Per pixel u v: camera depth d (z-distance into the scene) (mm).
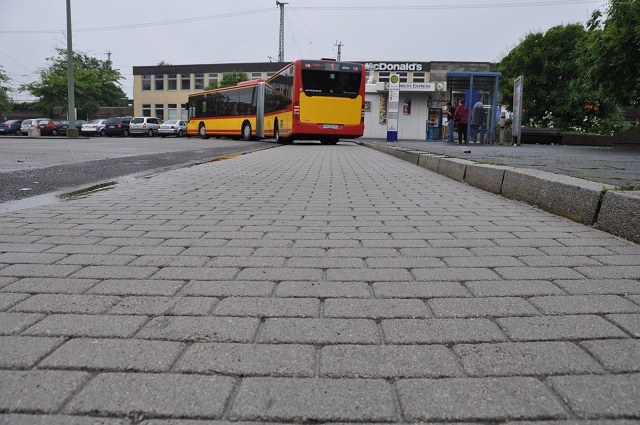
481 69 56938
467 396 1698
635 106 15898
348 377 1824
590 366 1906
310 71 21188
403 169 10242
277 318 2379
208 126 33531
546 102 26625
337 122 21469
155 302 2578
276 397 1686
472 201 6031
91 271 3109
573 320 2355
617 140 17688
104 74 61531
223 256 3486
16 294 2684
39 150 16516
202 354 1992
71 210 5324
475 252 3611
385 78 58062
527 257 3461
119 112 75812
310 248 3721
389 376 1831
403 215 5094
